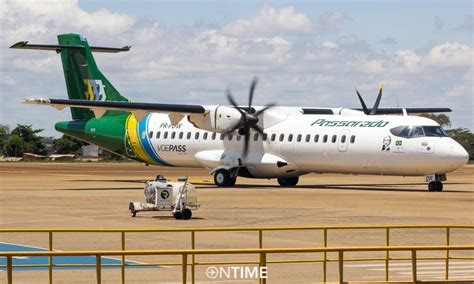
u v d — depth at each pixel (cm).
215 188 8150
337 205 6078
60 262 3556
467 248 2617
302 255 3778
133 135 9231
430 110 9825
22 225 4850
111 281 3069
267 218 5191
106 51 9469
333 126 7925
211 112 8212
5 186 8669
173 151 8944
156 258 3694
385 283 2691
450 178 10994
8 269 2383
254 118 8138
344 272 3275
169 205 5219
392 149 7462
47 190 7931
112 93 9206
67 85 9462
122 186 8700
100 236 4419
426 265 3459
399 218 5166
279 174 8312
